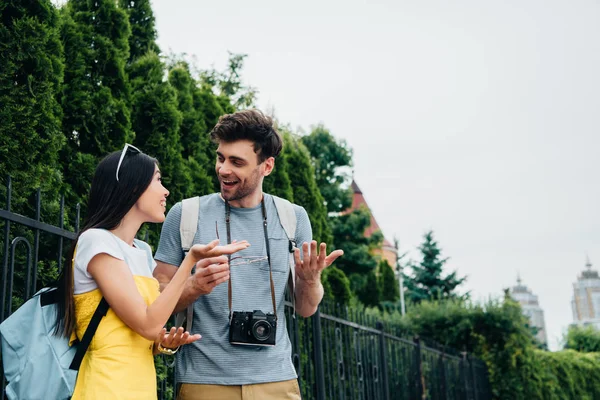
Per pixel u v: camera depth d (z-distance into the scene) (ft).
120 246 6.54
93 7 16.89
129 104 16.42
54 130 12.03
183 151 19.86
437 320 41.11
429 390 30.25
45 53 12.15
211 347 7.84
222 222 8.46
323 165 72.38
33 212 11.57
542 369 42.75
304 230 9.05
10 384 5.98
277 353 8.09
